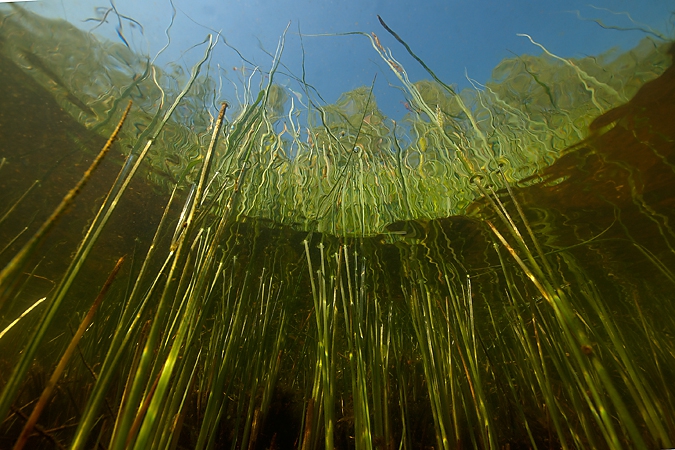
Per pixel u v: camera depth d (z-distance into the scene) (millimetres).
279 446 2582
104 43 4008
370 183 5188
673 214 5422
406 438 2330
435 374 2189
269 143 4258
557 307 1131
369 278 6211
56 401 2438
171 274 999
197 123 4664
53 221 749
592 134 4188
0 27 3643
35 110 4488
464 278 7133
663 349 3711
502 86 4375
